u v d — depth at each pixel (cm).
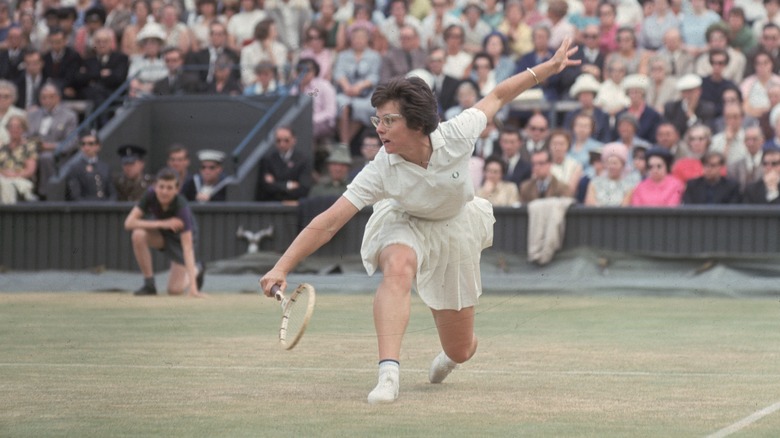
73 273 3434
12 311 2452
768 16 3959
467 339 1381
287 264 1276
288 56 4166
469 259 1346
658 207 3197
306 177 3600
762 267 3069
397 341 1281
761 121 3662
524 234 3222
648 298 2870
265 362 1623
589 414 1198
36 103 4259
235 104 4003
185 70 4156
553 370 1556
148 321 2223
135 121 4069
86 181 3666
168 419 1170
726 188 3291
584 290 2952
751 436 1073
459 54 3925
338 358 1664
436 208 1297
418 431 1095
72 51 4278
